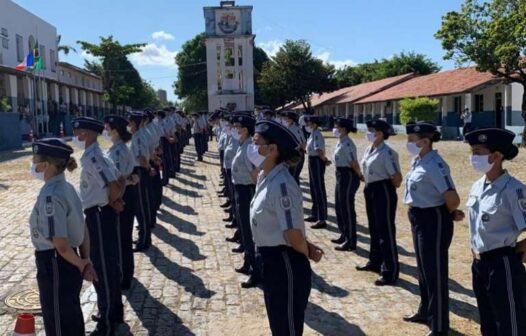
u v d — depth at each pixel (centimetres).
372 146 652
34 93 3400
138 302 598
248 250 680
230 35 5212
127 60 5891
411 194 498
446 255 491
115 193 514
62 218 388
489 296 402
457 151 2269
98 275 508
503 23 2097
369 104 4600
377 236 683
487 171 395
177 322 544
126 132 637
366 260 745
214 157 2195
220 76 5294
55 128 3619
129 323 542
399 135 3366
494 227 391
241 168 671
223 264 737
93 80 5591
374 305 583
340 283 652
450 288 630
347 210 786
